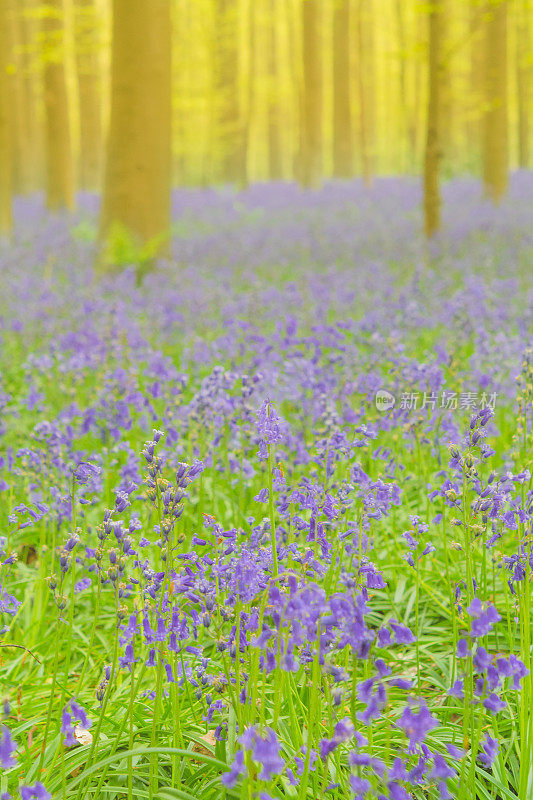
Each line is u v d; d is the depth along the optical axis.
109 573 2.40
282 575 2.15
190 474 2.43
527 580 2.61
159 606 2.42
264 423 2.44
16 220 22.14
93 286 10.41
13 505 4.24
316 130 33.69
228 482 4.69
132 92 12.73
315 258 14.23
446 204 23.00
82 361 5.57
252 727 1.94
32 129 40.34
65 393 5.67
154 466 2.45
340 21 35.56
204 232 19.00
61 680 3.51
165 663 2.50
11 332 8.11
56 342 6.44
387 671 2.05
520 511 2.71
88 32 23.92
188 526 4.47
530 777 2.71
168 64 12.98
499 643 3.55
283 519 3.13
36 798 2.12
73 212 23.80
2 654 3.64
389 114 52.66
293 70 39.22
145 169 12.86
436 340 7.20
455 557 4.10
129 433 5.41
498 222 17.28
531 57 15.62
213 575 2.61
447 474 3.72
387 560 4.25
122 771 2.70
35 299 9.22
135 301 9.48
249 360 6.14
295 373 4.77
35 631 3.79
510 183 28.17
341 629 2.21
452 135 35.31
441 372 4.38
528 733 2.67
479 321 6.60
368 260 13.27
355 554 2.66
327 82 54.00
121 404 4.77
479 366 5.23
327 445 3.28
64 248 14.51
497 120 22.61
